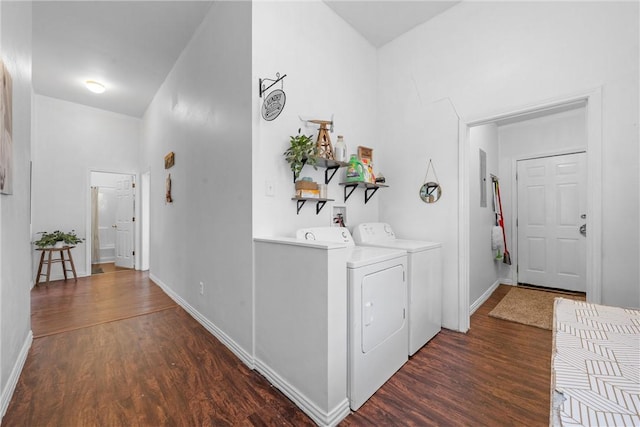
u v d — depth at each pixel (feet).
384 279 5.56
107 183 20.97
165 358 6.40
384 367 5.48
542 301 10.37
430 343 7.13
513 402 4.84
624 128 5.65
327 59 7.98
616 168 5.73
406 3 7.91
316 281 4.66
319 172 7.74
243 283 6.42
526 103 6.82
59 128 14.35
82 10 7.99
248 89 6.22
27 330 6.66
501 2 7.21
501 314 9.12
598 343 2.39
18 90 5.54
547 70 6.55
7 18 4.68
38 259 13.66
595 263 5.92
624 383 1.80
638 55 5.52
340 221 8.38
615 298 5.74
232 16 6.84
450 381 5.49
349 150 8.67
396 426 4.38
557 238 11.82
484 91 7.48
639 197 5.49
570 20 6.26
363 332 4.98
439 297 7.82
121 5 7.82
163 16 8.28
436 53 8.41
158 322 8.50
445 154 8.21
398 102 9.32
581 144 11.14
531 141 12.37
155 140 13.52
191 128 9.20
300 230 6.63
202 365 6.14
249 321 6.20
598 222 5.89
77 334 7.60
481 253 10.49
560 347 2.33
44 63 10.85
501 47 7.21
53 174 14.15
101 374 5.72
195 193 8.88
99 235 20.38
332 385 4.50
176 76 10.68
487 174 11.50
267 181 6.41
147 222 16.62
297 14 7.14
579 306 3.35
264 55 6.35
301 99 7.22
